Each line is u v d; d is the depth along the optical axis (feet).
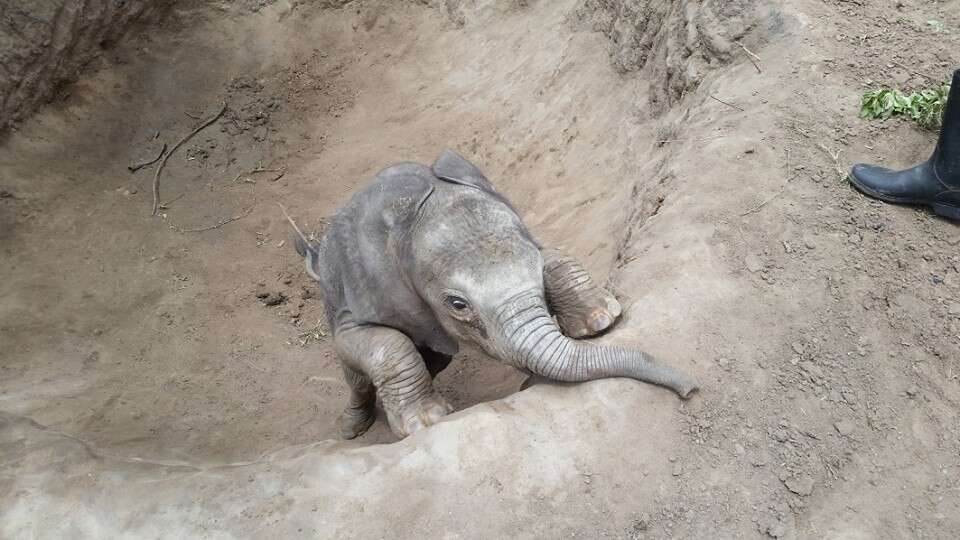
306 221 30.78
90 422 20.68
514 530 11.62
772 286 14.60
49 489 13.66
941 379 13.44
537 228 24.62
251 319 26.45
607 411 12.62
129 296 27.53
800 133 17.49
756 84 19.04
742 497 12.03
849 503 12.11
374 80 36.76
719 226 15.72
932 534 11.79
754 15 20.36
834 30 19.49
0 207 29.76
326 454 13.50
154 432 20.59
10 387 22.29
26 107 31.94
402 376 14.10
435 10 37.22
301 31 38.42
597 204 23.50
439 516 11.82
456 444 12.52
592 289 14.46
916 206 15.88
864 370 13.48
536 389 13.24
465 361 22.04
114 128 34.14
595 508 11.78
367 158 32.94
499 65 32.91
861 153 16.96
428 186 13.73
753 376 13.28
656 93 23.80
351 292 14.76
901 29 19.44
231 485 13.00
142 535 12.48
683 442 12.48
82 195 31.58
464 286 12.34
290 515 12.19
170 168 33.58
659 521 11.76
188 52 36.88
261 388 23.36
